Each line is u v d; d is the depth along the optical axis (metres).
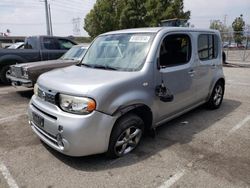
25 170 3.24
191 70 4.52
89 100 3.02
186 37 4.43
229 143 4.02
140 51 3.83
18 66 6.71
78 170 3.23
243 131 4.52
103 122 3.10
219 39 5.56
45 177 3.10
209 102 5.60
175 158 3.54
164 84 3.91
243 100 6.68
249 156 3.60
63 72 3.84
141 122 3.63
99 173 3.17
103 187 2.91
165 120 4.21
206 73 5.07
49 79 3.53
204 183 2.98
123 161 3.44
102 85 3.12
